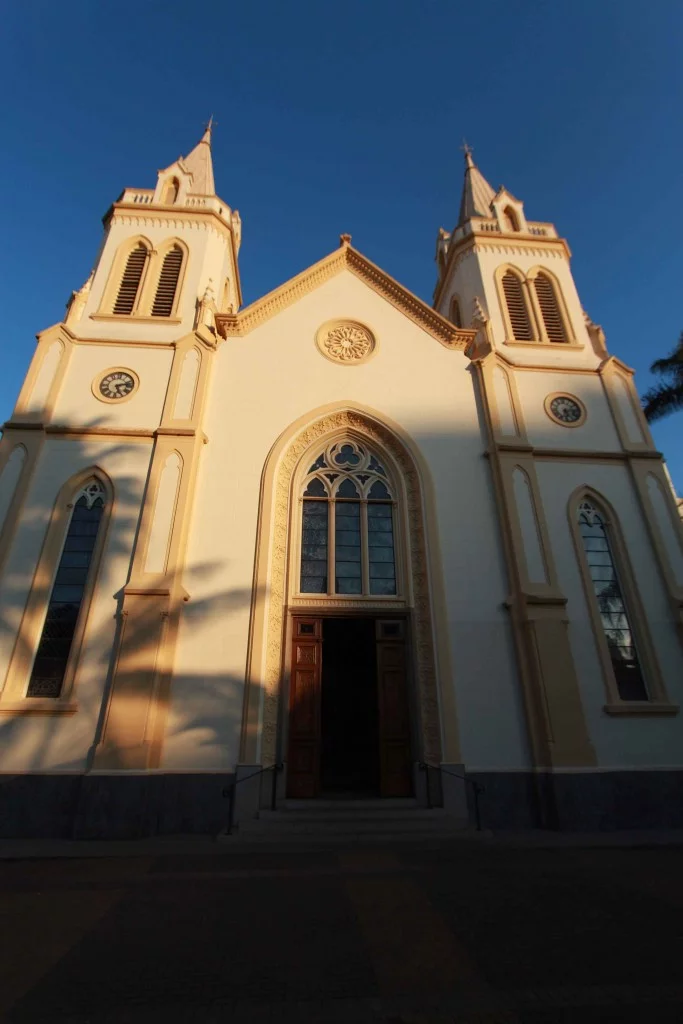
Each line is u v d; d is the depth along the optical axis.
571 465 14.73
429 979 4.46
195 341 15.38
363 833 9.98
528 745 11.53
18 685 11.05
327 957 4.89
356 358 16.05
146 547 12.27
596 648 12.50
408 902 6.37
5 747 10.55
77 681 11.08
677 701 12.16
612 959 4.82
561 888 6.90
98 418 14.12
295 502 13.86
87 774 10.21
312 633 12.60
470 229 20.41
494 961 4.79
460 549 13.27
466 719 11.65
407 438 14.66
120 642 11.20
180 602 11.97
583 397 16.12
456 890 6.82
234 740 11.00
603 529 14.15
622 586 13.40
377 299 17.42
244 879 7.36
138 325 16.30
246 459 13.92
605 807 10.91
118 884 7.17
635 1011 3.95
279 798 11.12
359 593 13.18
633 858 8.55
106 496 13.09
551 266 19.48
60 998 4.16
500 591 12.89
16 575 12.02
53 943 5.21
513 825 10.89
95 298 16.88
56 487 13.07
